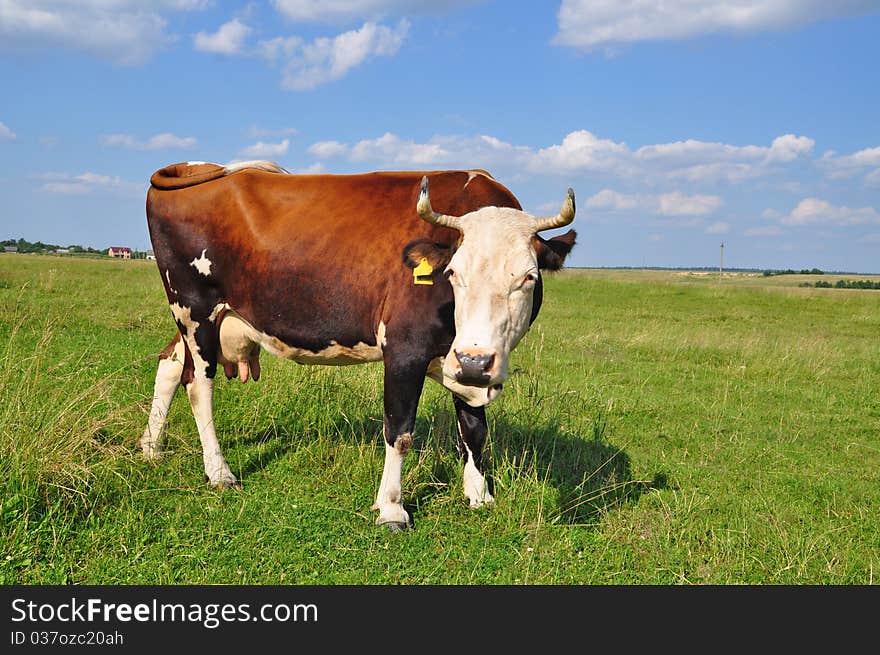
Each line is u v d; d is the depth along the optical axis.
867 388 9.93
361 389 7.05
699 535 4.76
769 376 10.68
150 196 5.47
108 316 11.68
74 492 4.41
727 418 8.05
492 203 4.82
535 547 4.49
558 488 5.39
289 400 6.65
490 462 5.66
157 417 5.46
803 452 6.93
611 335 13.84
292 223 5.02
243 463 5.58
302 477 5.36
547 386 8.66
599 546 4.55
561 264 4.42
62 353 8.33
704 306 23.16
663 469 6.14
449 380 4.81
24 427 4.44
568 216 4.09
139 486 4.85
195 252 5.29
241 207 5.17
